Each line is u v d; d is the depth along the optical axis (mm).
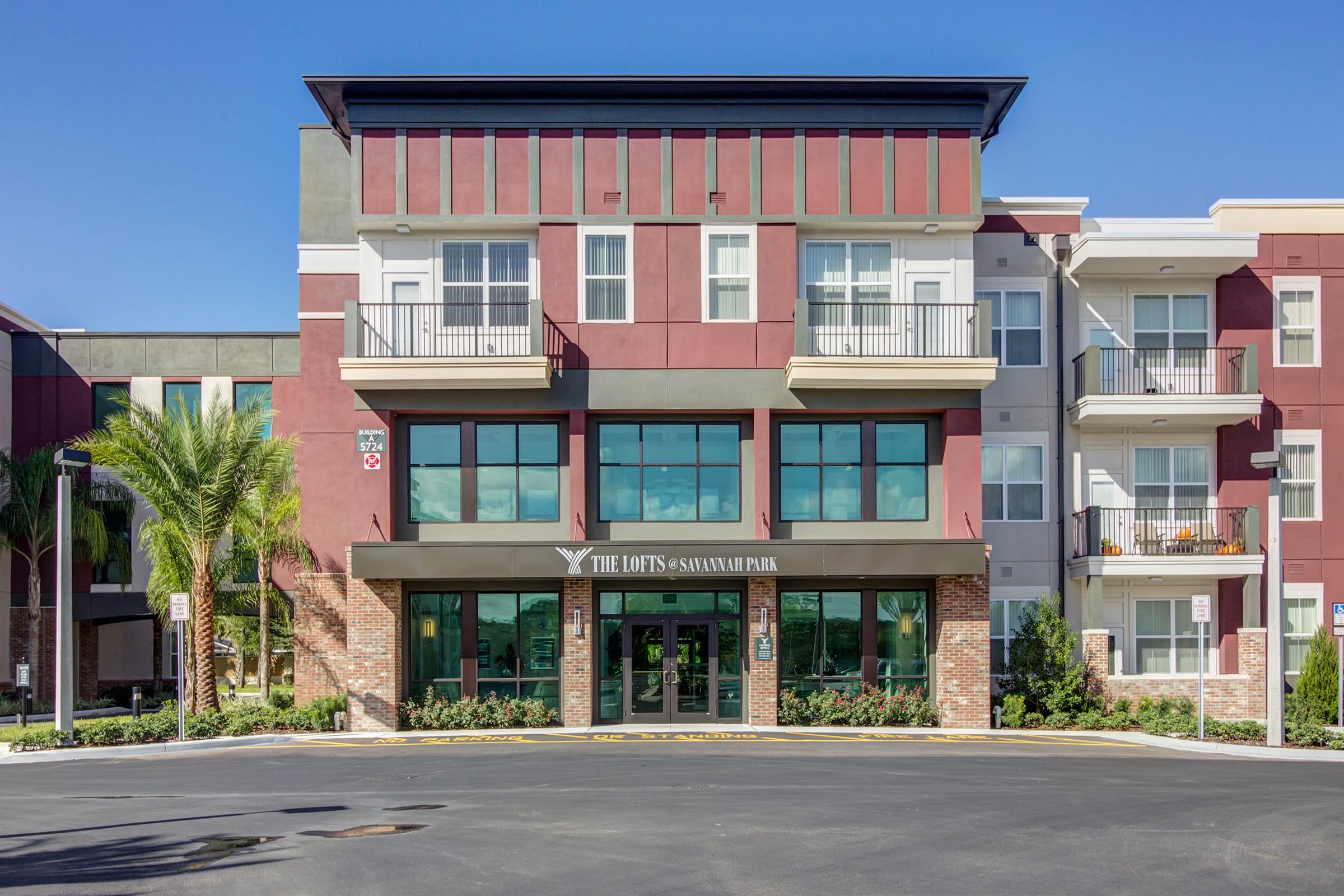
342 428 26516
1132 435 26938
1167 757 19578
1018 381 26891
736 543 23500
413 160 24203
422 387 23828
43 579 31156
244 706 25469
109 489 30750
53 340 31781
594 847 11461
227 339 31922
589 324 24172
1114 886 10047
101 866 10852
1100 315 27062
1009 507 26750
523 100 24281
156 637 33156
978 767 17688
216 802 14625
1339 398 26969
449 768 17734
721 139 24406
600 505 24547
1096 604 25500
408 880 10141
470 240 24734
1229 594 26562
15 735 22594
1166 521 26719
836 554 23562
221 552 28750
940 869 10602
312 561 26219
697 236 24344
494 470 24641
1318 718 25078
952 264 24844
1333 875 10570
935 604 24688
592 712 24250
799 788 15344
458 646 24797
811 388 24062
